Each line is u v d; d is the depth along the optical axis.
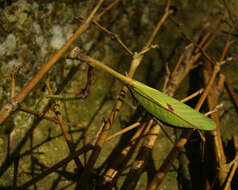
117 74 0.30
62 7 0.40
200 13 0.58
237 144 0.41
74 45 0.42
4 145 0.37
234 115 0.44
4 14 0.36
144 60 0.49
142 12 0.51
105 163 0.39
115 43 0.46
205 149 0.39
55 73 0.41
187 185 0.39
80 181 0.33
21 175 0.36
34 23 0.38
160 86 0.46
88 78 0.30
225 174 0.36
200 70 0.50
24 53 0.38
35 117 0.39
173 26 0.54
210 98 0.43
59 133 0.40
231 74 0.50
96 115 0.42
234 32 0.56
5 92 0.37
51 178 0.37
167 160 0.33
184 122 0.29
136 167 0.36
